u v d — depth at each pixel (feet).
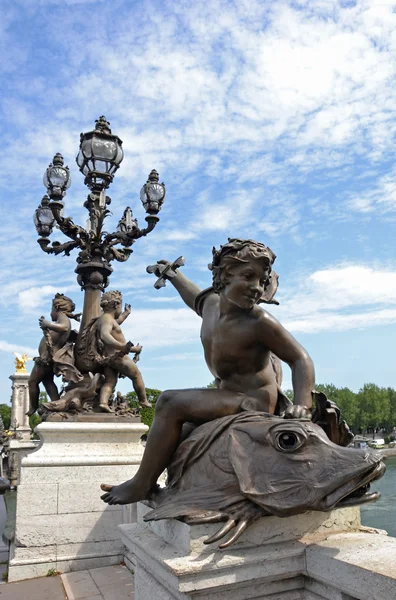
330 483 6.93
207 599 6.97
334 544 7.37
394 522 21.58
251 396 9.06
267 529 7.55
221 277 9.04
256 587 7.27
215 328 9.36
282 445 7.45
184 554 7.24
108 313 25.89
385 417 222.28
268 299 11.25
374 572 6.14
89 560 21.18
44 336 25.48
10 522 28.07
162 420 8.91
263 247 8.88
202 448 8.29
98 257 27.40
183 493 7.96
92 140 27.07
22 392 75.00
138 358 26.13
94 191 27.58
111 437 23.25
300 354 8.80
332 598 6.97
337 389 226.79
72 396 23.95
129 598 17.44
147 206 26.17
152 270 12.17
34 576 20.34
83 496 21.70
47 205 27.50
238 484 7.60
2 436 77.41
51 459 21.75
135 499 9.05
